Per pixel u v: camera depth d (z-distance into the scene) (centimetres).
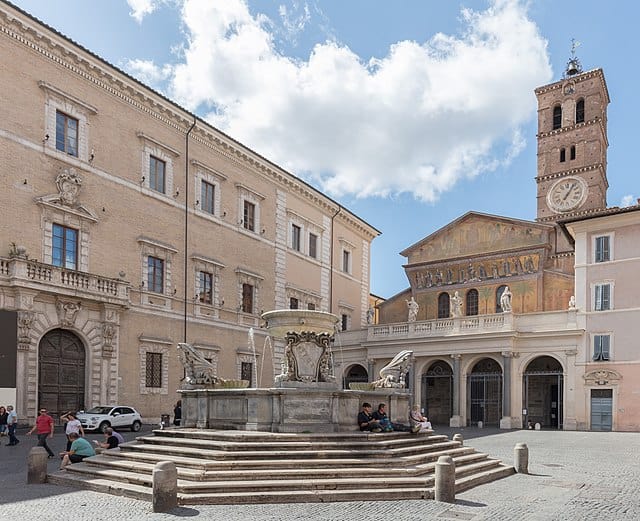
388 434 1747
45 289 3055
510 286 5150
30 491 1449
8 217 3030
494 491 1544
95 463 1641
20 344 2958
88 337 3341
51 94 3297
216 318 4350
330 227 5925
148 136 3881
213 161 4453
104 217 3547
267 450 1554
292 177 5234
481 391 4784
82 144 3466
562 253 4991
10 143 3070
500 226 5291
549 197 6819
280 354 4991
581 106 6981
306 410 1770
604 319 4162
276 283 5050
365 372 5581
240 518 1167
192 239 4200
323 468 1483
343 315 6066
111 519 1159
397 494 1380
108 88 3647
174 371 3941
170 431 1786
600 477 1861
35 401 3030
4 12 3045
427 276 5641
